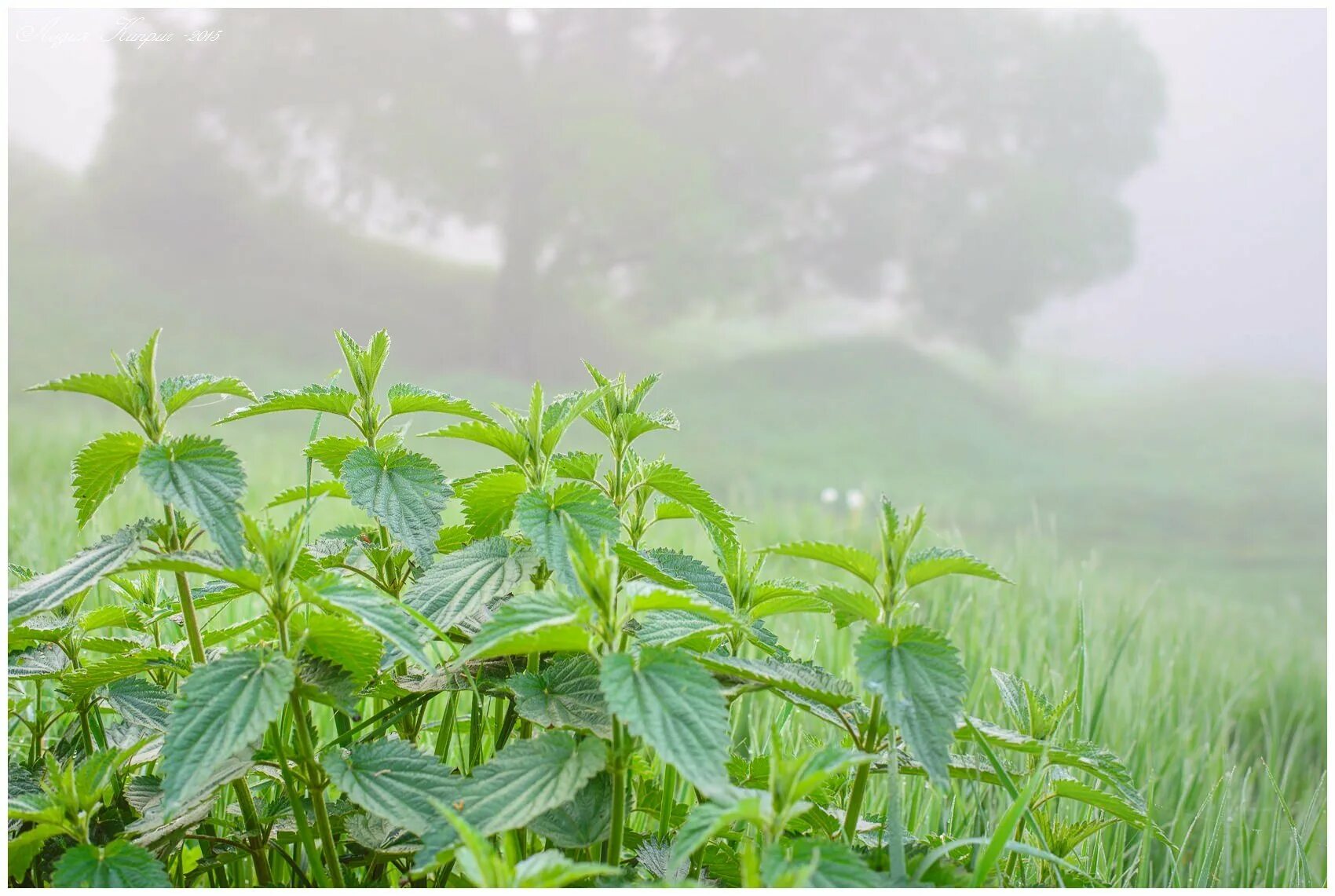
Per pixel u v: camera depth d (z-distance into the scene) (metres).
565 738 0.99
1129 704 2.88
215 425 1.11
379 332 1.23
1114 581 5.85
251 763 1.04
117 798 1.19
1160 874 2.30
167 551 1.07
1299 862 1.82
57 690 1.29
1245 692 3.86
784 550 1.05
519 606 0.92
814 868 0.79
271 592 1.00
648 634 1.08
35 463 6.76
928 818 1.83
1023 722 1.28
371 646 1.02
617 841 0.97
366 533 1.29
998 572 1.01
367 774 1.02
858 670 0.94
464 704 1.96
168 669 1.35
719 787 0.85
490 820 0.92
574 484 1.10
